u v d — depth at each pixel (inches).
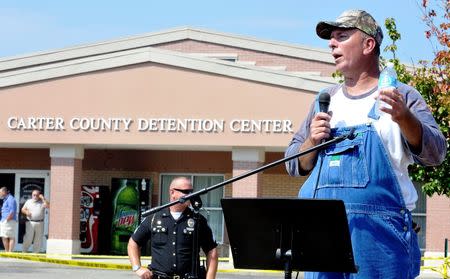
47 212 1255.5
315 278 210.2
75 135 1171.9
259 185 1146.0
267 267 207.5
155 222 397.1
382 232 202.5
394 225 203.6
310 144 210.7
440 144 201.6
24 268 1015.0
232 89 1141.1
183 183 393.4
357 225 203.3
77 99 1172.5
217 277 960.9
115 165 1272.1
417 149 199.5
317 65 1386.6
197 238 382.6
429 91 655.8
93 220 1232.8
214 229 1257.4
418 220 1182.9
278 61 1400.1
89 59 1170.0
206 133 1146.7
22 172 1275.8
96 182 1274.6
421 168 624.4
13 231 1132.5
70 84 1173.7
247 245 207.9
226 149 1202.0
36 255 1084.5
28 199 1268.5
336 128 209.8
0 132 1184.2
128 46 1407.5
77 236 1185.4
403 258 202.8
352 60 210.5
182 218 395.2
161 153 1268.5
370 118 207.0
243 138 1136.8
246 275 1002.7
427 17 695.1
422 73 681.6
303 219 199.5
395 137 204.5
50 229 1175.0
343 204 193.6
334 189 207.3
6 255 881.5
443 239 1106.7
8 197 1130.0
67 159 1178.0
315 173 212.5
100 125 1166.3
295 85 1124.5
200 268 393.4
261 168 221.5
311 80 1121.4
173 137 1154.0
